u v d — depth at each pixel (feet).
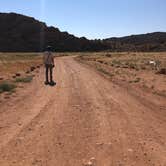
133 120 38.04
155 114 42.22
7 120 37.58
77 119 38.17
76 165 22.86
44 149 26.58
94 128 33.81
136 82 84.74
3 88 63.93
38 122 36.45
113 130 33.04
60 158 24.36
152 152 25.96
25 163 23.30
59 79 89.10
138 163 23.39
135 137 30.48
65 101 51.26
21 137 30.22
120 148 26.96
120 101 52.01
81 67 150.41
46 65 79.87
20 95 58.29
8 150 26.35
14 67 159.84
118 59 276.41
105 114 41.22
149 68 147.54
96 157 24.62
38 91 63.93
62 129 33.30
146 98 56.54
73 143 28.30
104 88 68.74
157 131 32.99
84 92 61.98
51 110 43.75
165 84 81.35
